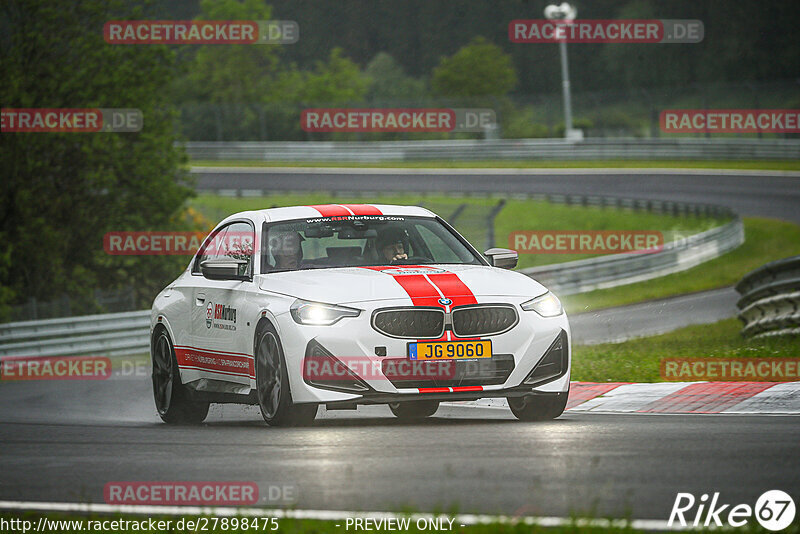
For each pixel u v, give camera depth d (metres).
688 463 19.52
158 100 113.69
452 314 25.84
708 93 198.50
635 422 26.08
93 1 108.94
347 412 34.75
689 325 70.25
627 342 57.19
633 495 16.86
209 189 193.88
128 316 80.62
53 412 40.72
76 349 77.06
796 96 198.38
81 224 109.81
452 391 25.67
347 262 29.20
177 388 32.25
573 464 19.66
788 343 42.72
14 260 105.19
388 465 20.06
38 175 106.62
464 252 30.50
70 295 106.25
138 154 110.25
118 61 110.69
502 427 25.42
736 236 128.25
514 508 16.17
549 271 100.62
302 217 30.61
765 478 17.97
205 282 31.33
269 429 26.45
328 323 25.64
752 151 191.50
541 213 163.00
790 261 48.03
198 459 21.83
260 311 27.36
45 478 20.58
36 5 105.31
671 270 113.00
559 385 26.69
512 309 26.38
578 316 86.69
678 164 194.12
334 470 19.75
